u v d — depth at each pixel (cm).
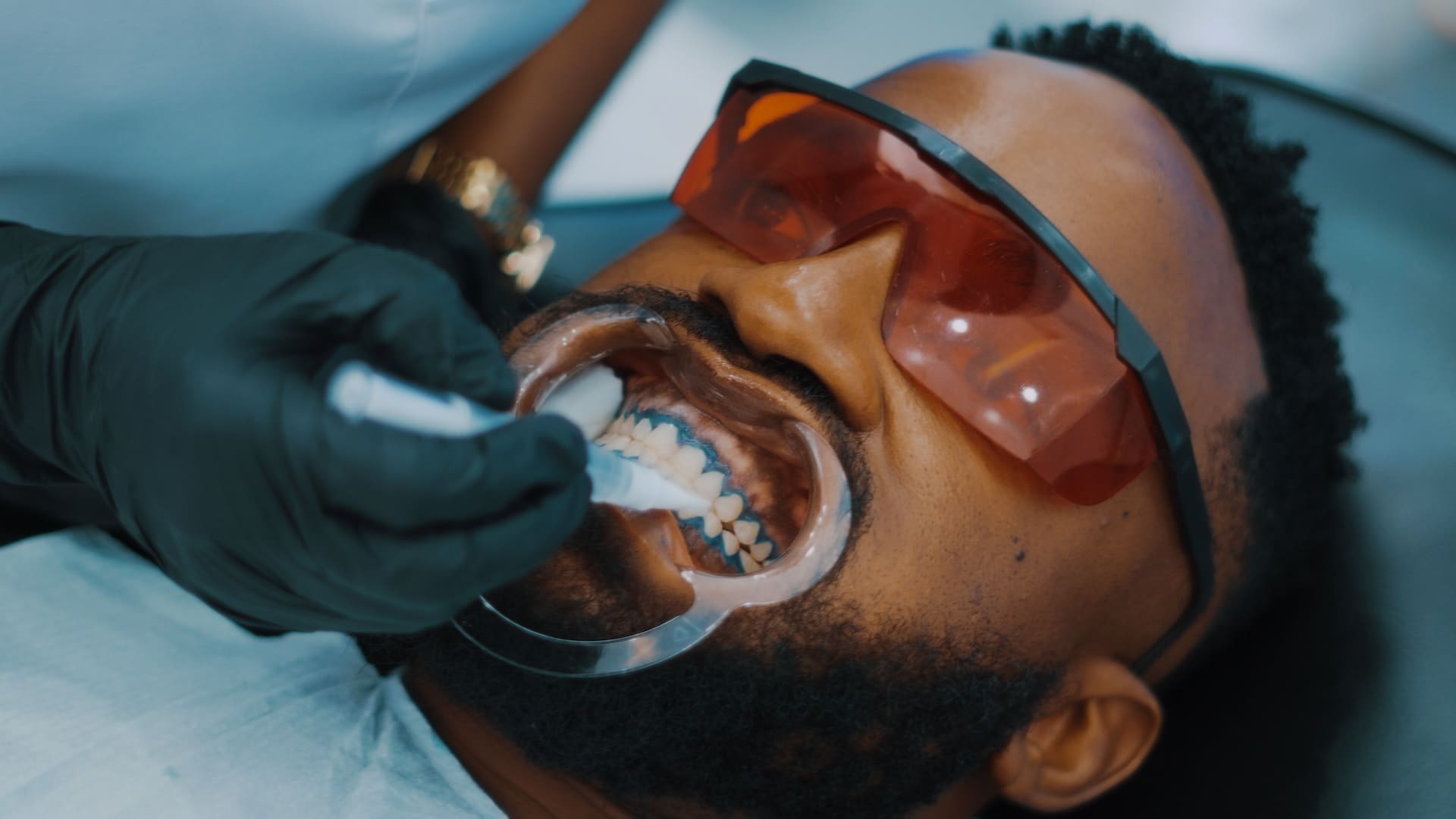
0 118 84
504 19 109
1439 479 122
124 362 69
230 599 71
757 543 88
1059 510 89
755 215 92
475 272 129
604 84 143
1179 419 87
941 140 85
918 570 83
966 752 92
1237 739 116
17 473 89
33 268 79
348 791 83
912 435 83
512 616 81
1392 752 108
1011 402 84
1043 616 92
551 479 63
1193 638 114
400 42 99
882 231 85
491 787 89
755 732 82
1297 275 107
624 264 98
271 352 64
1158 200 94
